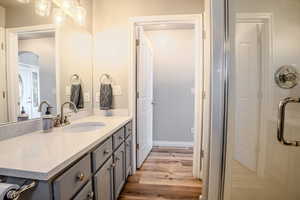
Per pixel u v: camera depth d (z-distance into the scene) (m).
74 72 1.95
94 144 1.12
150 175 2.29
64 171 0.86
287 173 1.20
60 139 1.16
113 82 2.28
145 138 2.79
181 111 3.43
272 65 1.10
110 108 2.27
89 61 2.24
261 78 1.08
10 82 1.21
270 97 1.12
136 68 2.34
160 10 2.15
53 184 0.78
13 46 1.23
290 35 1.10
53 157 0.86
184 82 3.39
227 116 0.97
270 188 1.17
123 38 2.23
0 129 1.12
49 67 1.58
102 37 2.28
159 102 3.47
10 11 1.21
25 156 0.87
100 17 2.27
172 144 3.48
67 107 1.84
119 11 2.22
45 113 1.52
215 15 0.92
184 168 2.50
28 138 1.19
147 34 3.38
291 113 1.18
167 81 3.43
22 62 1.30
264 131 1.12
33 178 0.74
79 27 2.02
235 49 0.95
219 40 0.93
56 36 1.65
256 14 1.03
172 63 3.39
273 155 1.17
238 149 1.04
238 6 0.98
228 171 1.01
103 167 1.31
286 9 1.08
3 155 0.88
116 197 1.63
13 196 0.68
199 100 2.15
